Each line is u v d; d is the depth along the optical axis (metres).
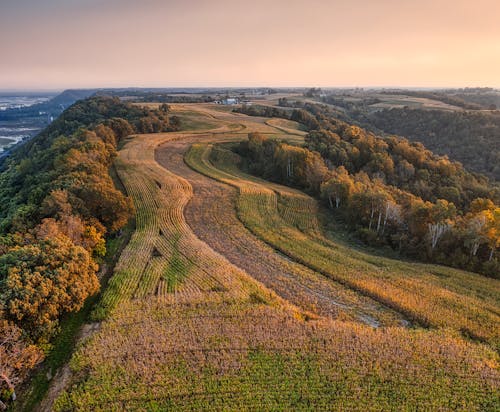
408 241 52.44
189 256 45.22
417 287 40.56
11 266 30.39
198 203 63.56
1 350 24.05
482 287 41.72
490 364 29.27
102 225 47.75
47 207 44.38
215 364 27.97
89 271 34.97
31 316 27.72
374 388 26.56
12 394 24.77
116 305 34.78
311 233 55.81
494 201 71.12
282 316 33.91
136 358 28.36
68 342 30.67
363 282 41.25
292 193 72.12
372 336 31.75
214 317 33.50
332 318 35.06
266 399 25.39
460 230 48.84
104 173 62.19
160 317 33.16
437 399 26.00
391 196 61.25
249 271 43.34
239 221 57.91
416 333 32.69
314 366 28.23
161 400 25.09
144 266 42.56
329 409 25.00
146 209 59.38
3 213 59.00
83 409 23.98
